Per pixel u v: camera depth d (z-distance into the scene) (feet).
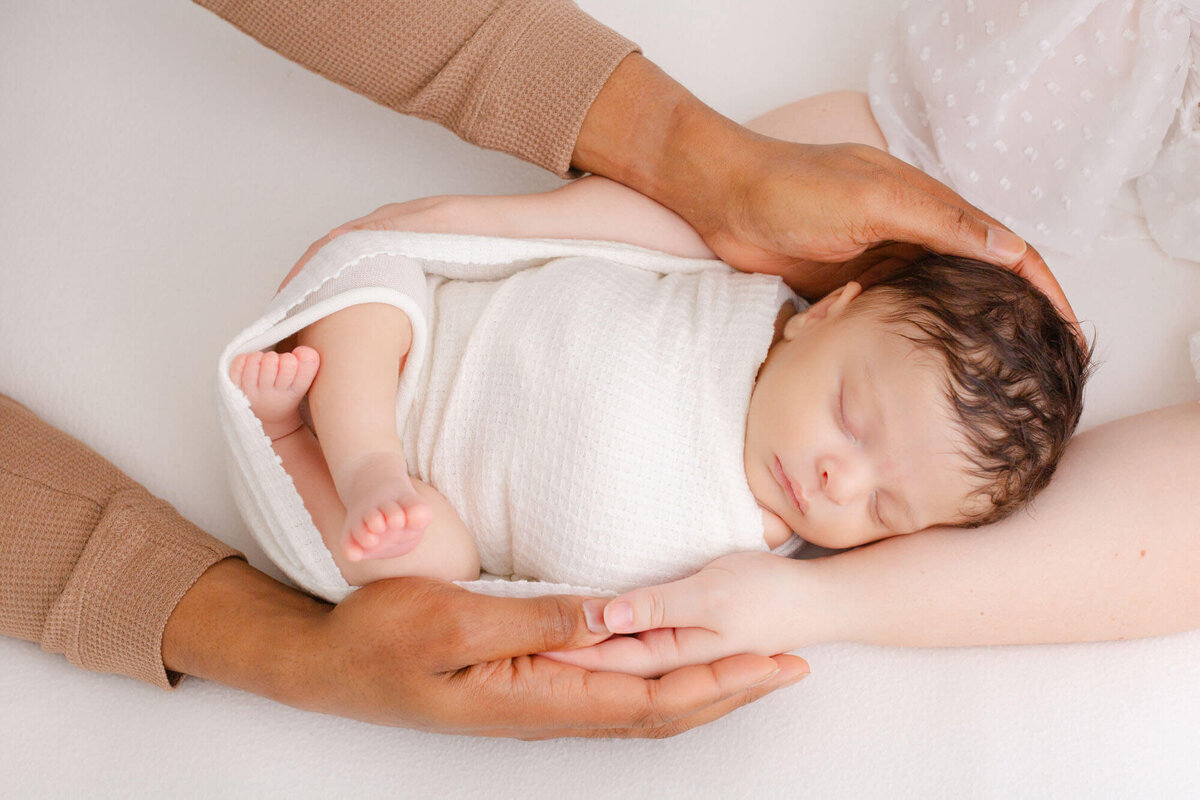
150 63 4.69
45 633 3.59
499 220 4.07
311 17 3.85
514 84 3.92
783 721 3.68
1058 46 4.01
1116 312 4.30
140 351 4.23
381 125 4.72
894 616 3.57
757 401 3.76
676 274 4.18
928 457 3.53
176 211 4.46
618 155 4.06
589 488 3.62
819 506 3.63
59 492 3.69
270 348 3.86
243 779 3.58
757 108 4.97
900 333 3.64
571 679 3.28
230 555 3.74
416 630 3.24
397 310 3.56
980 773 3.56
